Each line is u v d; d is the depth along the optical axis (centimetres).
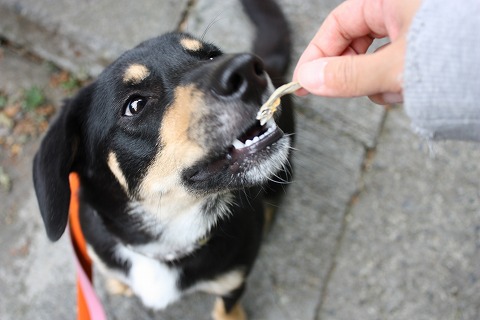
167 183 38
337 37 40
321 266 57
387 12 34
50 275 56
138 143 38
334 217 59
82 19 62
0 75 66
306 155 61
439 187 61
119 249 46
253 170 36
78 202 48
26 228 58
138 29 62
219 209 43
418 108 30
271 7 58
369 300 56
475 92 28
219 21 65
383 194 60
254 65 34
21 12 62
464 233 59
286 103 48
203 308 56
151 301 48
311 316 55
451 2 29
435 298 56
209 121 35
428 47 29
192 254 45
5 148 62
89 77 66
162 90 38
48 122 64
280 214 59
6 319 54
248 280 56
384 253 58
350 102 63
